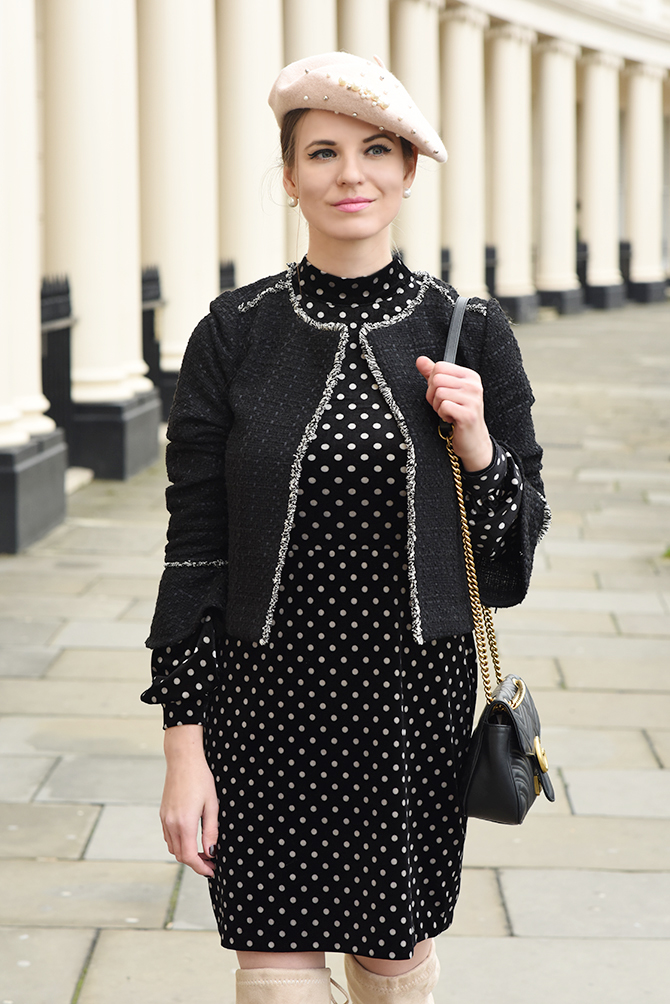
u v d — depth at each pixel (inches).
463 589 74.5
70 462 376.8
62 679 198.4
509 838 145.8
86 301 373.4
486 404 75.9
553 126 1080.8
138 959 118.8
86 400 375.6
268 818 76.6
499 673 80.4
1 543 285.1
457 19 883.4
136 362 401.4
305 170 73.1
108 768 163.8
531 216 1246.9
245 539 74.0
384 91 71.4
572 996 113.5
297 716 75.4
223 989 114.0
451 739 77.2
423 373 72.1
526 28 995.3
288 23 614.9
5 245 285.4
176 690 74.7
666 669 207.2
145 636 222.1
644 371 688.4
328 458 72.7
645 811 153.0
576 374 674.8
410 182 76.2
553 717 183.9
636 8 1176.8
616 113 1185.4
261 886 77.0
